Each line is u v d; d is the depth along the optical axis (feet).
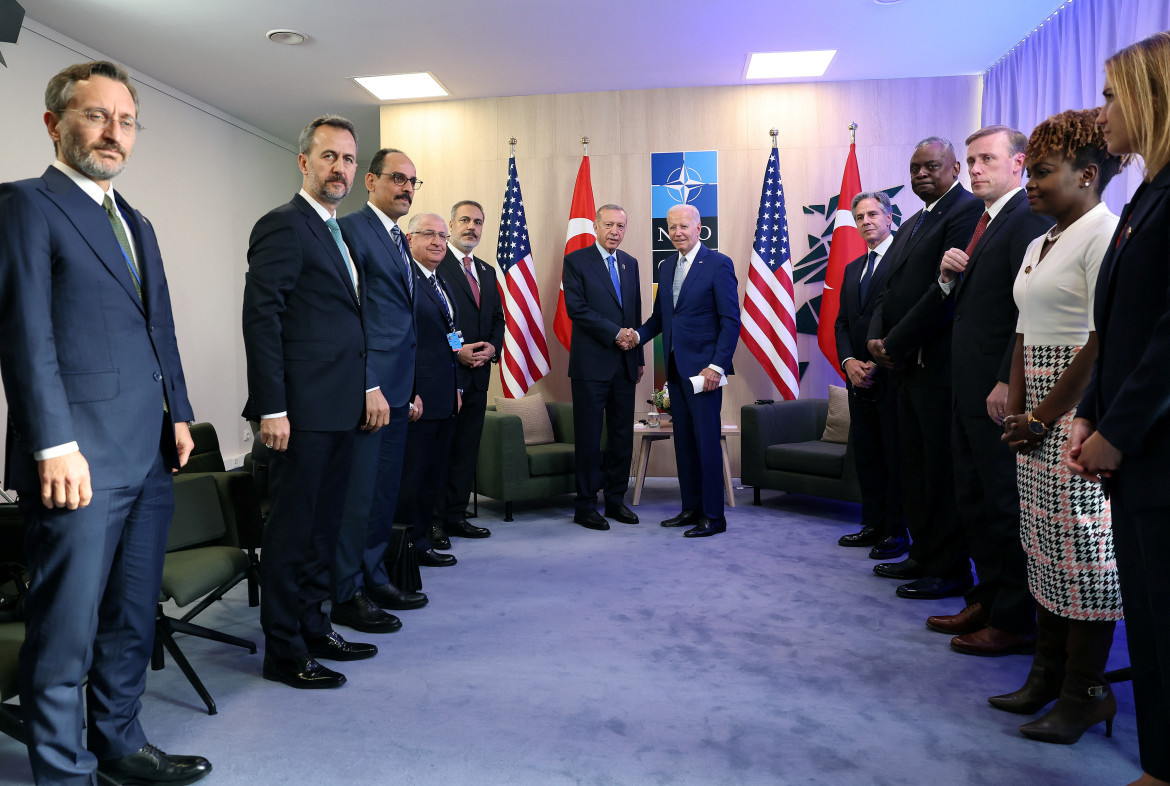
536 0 15.62
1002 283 8.74
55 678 5.64
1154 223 4.99
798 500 18.74
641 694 8.13
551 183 21.36
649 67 19.38
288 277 8.19
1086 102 15.34
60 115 5.74
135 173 19.93
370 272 10.21
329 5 15.75
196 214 22.47
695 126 20.88
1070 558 6.79
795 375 19.40
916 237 11.27
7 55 16.07
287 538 8.38
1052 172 7.01
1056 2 16.02
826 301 19.53
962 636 9.25
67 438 5.44
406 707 7.86
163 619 8.27
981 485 9.34
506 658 9.12
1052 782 6.31
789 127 20.67
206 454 12.62
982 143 9.17
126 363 5.94
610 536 15.24
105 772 6.36
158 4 15.69
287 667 8.42
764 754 6.86
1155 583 4.87
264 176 26.08
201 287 22.79
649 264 21.07
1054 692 7.40
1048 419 6.82
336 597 10.18
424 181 21.84
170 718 7.63
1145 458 4.81
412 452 12.59
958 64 19.43
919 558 11.62
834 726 7.37
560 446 18.12
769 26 17.04
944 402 10.96
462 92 21.12
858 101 20.51
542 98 21.36
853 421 14.23
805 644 9.48
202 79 20.29
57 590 5.62
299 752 6.95
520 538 15.19
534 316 20.13
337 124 8.65
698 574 12.52
